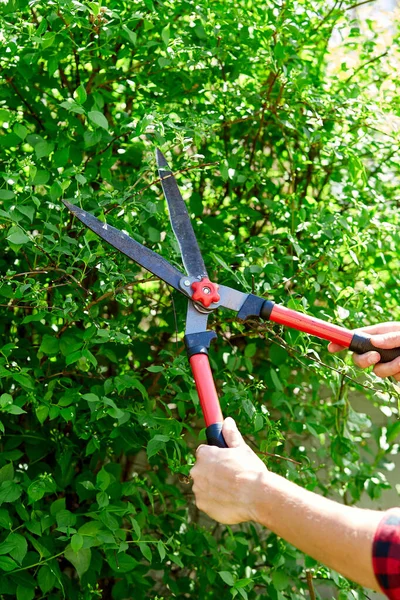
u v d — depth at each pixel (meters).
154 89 2.18
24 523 1.77
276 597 2.05
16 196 1.77
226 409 1.97
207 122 1.93
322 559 1.09
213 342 2.33
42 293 1.85
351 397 2.65
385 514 1.07
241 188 2.34
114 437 1.92
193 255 1.64
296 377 2.32
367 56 2.35
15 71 2.02
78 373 2.04
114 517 1.85
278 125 2.28
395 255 2.28
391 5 2.76
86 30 1.98
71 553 1.76
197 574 2.15
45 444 2.04
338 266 2.17
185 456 1.94
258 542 2.20
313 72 2.39
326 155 2.28
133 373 1.97
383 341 1.50
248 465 1.20
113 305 2.36
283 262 2.15
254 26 2.03
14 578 1.79
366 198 2.36
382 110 2.17
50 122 2.01
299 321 1.54
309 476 2.21
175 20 2.16
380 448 2.47
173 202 1.71
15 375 1.72
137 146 2.14
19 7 1.90
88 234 1.74
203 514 2.52
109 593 2.34
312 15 2.33
